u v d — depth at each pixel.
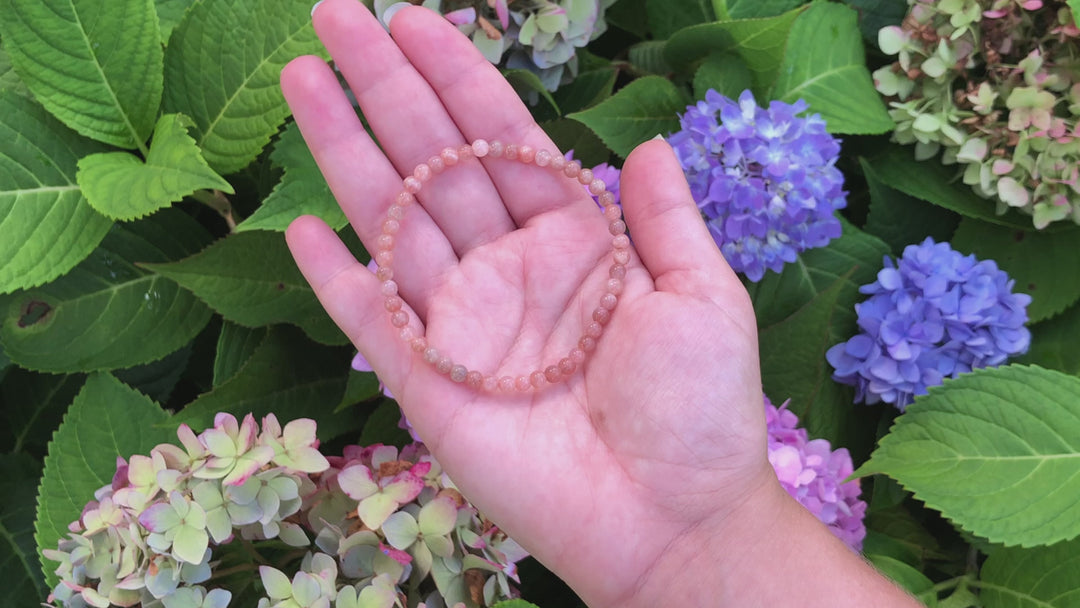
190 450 0.26
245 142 0.31
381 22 0.31
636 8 0.38
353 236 0.33
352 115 0.27
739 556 0.26
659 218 0.27
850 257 0.35
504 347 0.28
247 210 0.36
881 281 0.33
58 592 0.27
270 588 0.25
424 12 0.28
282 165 0.30
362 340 0.28
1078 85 0.33
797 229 0.33
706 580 0.26
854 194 0.39
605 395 0.26
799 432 0.32
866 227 0.37
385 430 0.33
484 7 0.31
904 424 0.31
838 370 0.34
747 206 0.31
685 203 0.27
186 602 0.25
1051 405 0.30
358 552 0.26
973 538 0.33
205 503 0.25
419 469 0.27
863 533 0.32
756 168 0.32
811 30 0.36
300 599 0.25
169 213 0.34
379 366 0.28
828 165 0.32
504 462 0.26
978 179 0.34
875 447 0.35
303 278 0.33
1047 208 0.34
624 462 0.26
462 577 0.27
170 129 0.30
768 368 0.33
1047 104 0.32
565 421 0.27
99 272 0.33
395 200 0.28
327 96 0.27
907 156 0.36
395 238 0.28
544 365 0.28
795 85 0.35
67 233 0.31
